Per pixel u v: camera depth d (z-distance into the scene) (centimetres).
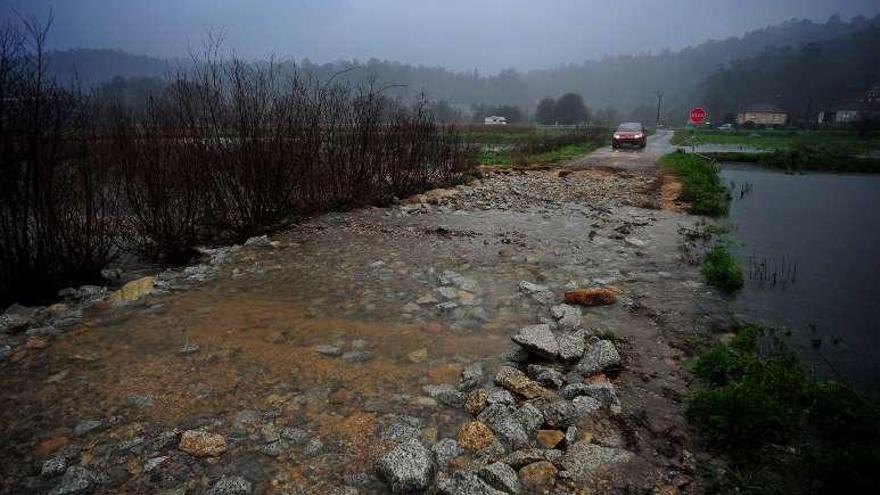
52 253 514
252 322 415
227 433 274
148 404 298
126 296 463
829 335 445
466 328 418
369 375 337
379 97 966
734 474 251
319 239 689
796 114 11131
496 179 1362
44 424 279
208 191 684
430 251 641
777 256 691
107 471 244
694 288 541
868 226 894
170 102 666
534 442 278
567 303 479
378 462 247
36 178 482
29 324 414
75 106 521
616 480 246
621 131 2884
